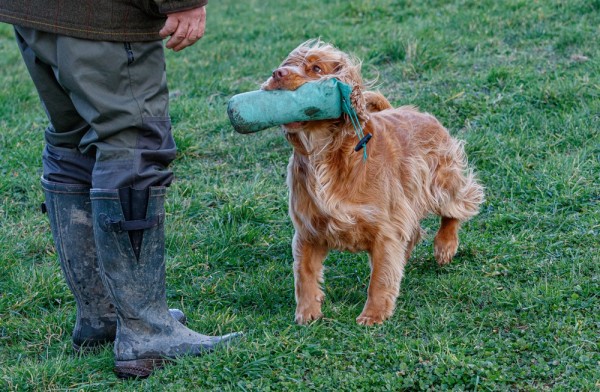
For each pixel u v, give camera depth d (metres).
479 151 5.15
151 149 2.98
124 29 2.83
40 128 6.45
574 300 3.38
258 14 10.73
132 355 3.09
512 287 3.64
